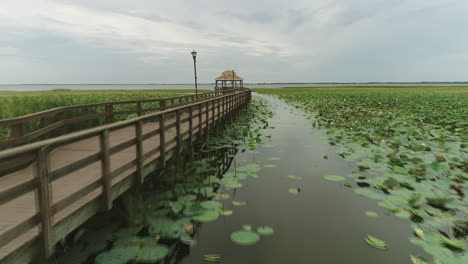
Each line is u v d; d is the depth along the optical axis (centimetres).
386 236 312
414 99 2492
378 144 755
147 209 364
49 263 248
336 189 456
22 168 414
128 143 345
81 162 258
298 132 1001
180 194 421
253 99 3241
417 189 430
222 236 310
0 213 261
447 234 308
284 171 552
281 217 357
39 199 210
